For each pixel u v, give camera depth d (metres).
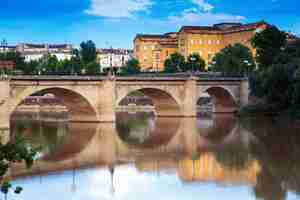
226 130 120.19
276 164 74.00
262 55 173.38
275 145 93.06
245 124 131.62
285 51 163.75
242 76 168.12
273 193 56.72
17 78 115.81
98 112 133.38
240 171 69.31
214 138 107.00
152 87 144.25
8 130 113.69
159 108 160.12
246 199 54.31
